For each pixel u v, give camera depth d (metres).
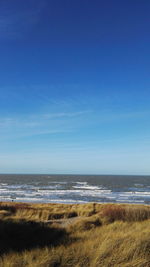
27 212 15.53
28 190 74.00
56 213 15.77
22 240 7.75
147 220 11.61
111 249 5.60
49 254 5.40
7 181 121.56
